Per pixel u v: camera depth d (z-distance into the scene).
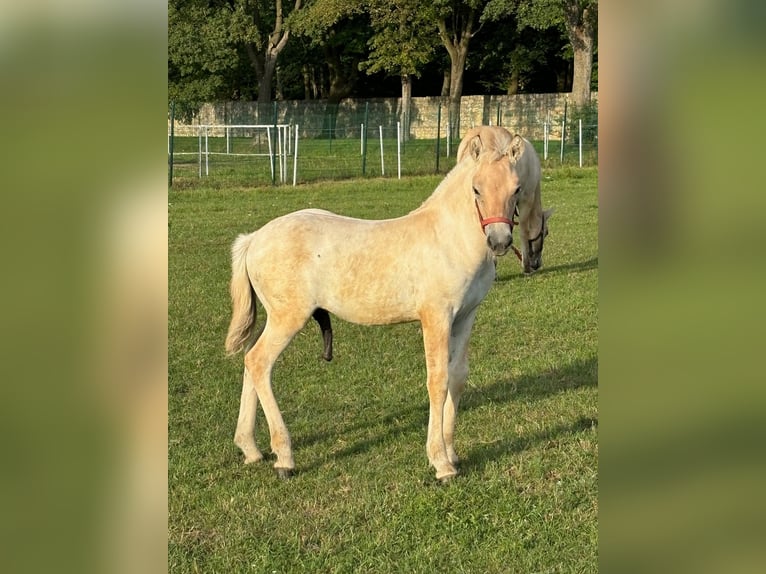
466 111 40.97
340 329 8.30
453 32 39.06
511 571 3.73
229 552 3.96
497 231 4.30
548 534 4.05
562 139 26.17
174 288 9.99
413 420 5.79
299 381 6.68
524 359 7.08
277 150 23.53
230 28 36.69
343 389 6.48
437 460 4.81
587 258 11.66
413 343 7.77
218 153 25.03
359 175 23.88
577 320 8.36
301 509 4.46
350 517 4.31
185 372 6.88
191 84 37.34
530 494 4.51
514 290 9.78
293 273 4.94
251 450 5.15
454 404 5.01
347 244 4.91
